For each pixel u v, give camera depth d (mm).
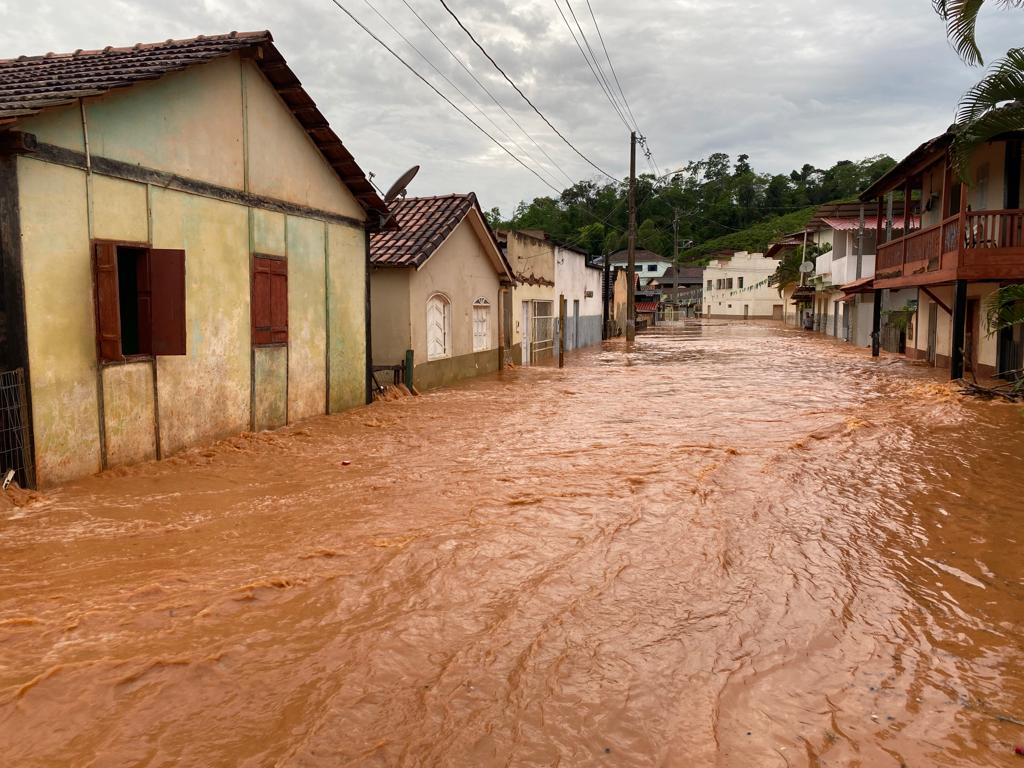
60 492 7160
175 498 7141
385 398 14680
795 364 23812
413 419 12359
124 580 4992
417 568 5305
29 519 6324
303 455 9328
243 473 8273
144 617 4398
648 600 4812
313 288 12102
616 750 3219
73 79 8203
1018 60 11898
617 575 5230
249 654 3982
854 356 26969
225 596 4711
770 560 5586
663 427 11562
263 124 10609
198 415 9391
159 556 5492
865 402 14430
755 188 99438
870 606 4781
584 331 34438
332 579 5047
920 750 3258
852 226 33656
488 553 5633
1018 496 7406
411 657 3992
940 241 16312
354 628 4324
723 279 79438
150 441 8594
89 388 7688
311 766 3064
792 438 10477
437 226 16562
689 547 5832
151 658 3879
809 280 47156
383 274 15781
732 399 15086
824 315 45375
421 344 16406
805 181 106625
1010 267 15109
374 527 6277
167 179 8719
